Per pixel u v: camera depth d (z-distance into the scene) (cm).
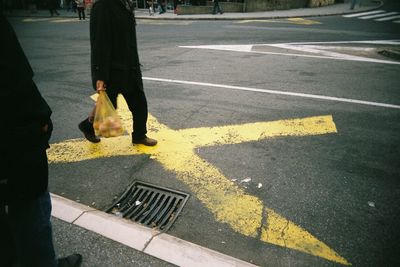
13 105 147
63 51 1033
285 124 464
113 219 279
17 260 209
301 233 268
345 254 247
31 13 2820
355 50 956
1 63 139
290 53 922
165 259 240
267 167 361
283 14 2128
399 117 485
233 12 2348
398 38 1180
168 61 849
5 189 158
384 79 668
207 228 274
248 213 291
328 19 1898
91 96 591
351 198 309
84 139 429
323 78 679
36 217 179
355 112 504
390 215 287
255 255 247
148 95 588
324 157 379
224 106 532
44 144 169
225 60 849
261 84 644
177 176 346
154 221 286
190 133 440
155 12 2553
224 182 335
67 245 254
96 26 312
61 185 333
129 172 354
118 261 241
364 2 3153
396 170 353
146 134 438
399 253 247
